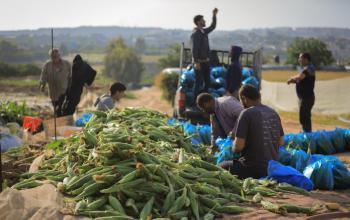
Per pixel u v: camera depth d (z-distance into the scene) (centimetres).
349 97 2564
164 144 748
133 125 796
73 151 704
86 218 565
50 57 1341
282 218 608
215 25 1391
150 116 862
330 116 2264
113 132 729
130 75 9888
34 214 561
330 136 1107
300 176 738
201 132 1062
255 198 668
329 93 2678
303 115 1268
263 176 758
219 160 838
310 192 734
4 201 571
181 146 794
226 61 1564
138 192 605
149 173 619
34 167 745
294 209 631
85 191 609
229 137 872
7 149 964
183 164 688
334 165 782
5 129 1062
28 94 4456
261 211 632
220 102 927
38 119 1223
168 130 805
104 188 615
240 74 1366
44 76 1346
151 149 706
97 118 835
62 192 625
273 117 777
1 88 5344
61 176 665
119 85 1059
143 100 3969
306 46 5147
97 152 653
